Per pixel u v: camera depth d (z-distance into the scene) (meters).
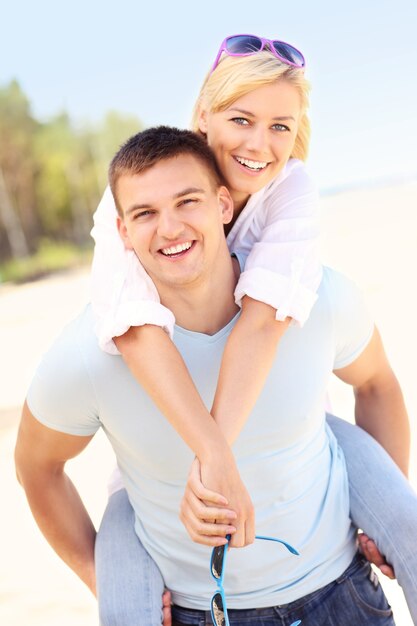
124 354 1.82
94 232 2.09
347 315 2.02
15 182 29.11
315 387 1.94
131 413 1.87
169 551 1.95
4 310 14.73
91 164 30.98
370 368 2.22
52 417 1.94
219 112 2.05
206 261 1.82
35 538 4.32
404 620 3.08
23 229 28.61
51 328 11.57
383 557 2.04
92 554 2.21
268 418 1.89
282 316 1.85
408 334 7.46
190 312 1.91
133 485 2.00
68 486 2.25
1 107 29.81
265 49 2.01
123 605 1.89
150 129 1.86
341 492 2.05
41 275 23.77
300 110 2.09
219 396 1.78
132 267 1.91
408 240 14.18
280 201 2.14
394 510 2.00
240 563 1.90
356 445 2.18
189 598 1.96
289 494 1.93
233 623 1.93
